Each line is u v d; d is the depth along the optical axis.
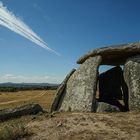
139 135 10.26
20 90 91.94
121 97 21.42
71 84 19.22
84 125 11.54
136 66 17.05
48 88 108.56
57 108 19.12
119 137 10.05
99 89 22.27
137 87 16.34
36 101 38.25
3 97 51.78
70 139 9.99
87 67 18.59
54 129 11.21
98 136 10.16
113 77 21.81
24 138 10.38
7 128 10.96
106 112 15.22
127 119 12.55
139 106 15.73
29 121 13.19
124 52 17.86
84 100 17.02
